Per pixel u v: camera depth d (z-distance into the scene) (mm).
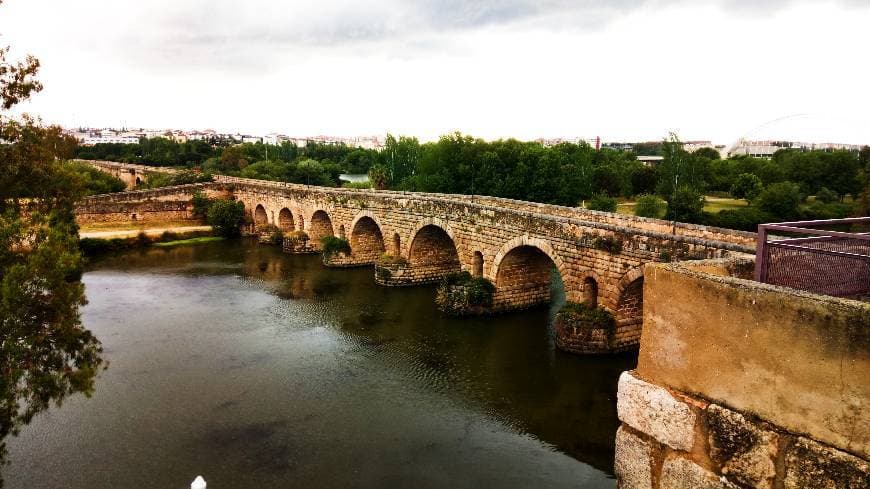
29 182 16422
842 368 4230
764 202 46656
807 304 4406
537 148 68625
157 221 66688
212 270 48469
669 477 5527
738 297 4883
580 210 32906
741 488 4934
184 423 21766
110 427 21469
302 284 43344
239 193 70562
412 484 17938
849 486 4191
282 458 19391
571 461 19234
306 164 96875
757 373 4789
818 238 6625
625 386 5988
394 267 41656
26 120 16547
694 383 5320
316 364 27578
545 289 35906
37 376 14703
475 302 33781
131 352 29156
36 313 15078
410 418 22188
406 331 32094
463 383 25266
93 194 66375
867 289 6312
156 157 127562
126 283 43781
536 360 27422
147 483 18031
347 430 21266
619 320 26359
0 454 14523
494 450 19906
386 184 75750
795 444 4539
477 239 34625
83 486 17906
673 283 5469
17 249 15984
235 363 27734
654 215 49719
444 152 66625
